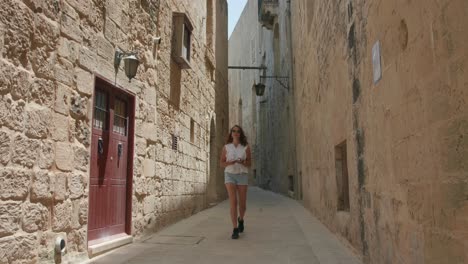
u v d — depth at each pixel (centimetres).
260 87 1697
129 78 573
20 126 354
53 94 404
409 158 267
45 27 392
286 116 1570
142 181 627
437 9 213
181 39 814
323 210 735
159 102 720
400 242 291
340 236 562
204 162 1122
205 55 1141
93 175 494
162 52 742
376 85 347
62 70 420
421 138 244
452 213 203
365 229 407
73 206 435
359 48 414
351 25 452
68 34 432
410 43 258
